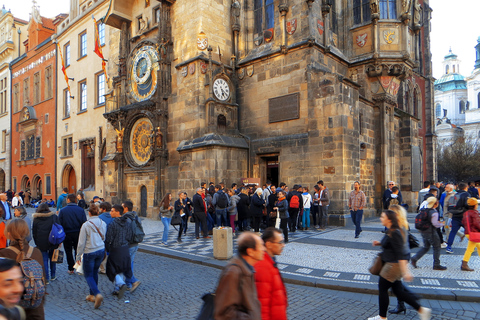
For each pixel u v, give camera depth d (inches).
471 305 258.4
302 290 303.9
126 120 908.0
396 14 801.6
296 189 595.5
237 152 754.8
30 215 1042.1
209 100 738.2
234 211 588.4
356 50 821.2
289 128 719.7
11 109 1836.9
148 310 261.6
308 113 685.3
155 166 820.0
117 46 1042.7
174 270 381.4
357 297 283.6
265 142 751.1
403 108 1016.9
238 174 753.0
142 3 927.7
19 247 178.5
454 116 3841.0
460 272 332.8
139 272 374.3
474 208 338.3
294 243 489.1
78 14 1359.5
